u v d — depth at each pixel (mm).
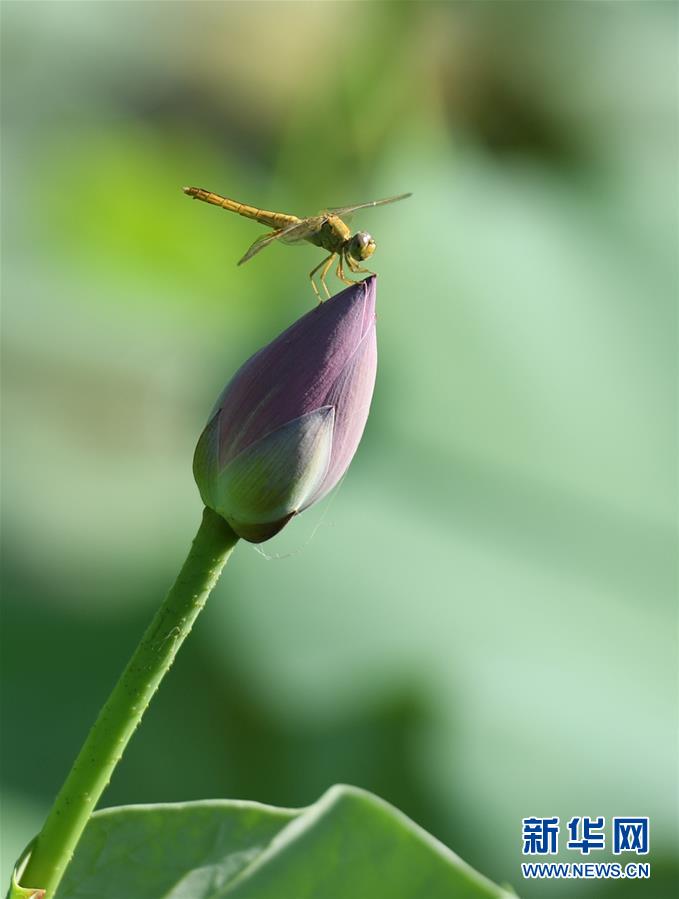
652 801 1009
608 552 1192
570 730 1047
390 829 662
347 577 1105
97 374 1310
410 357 1262
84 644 1062
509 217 1381
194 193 690
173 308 1379
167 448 1292
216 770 1006
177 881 655
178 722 1017
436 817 991
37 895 607
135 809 663
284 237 692
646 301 1373
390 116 1343
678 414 1311
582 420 1278
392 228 1329
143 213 1395
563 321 1325
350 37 1319
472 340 1284
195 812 663
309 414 621
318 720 1021
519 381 1276
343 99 1329
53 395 1294
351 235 690
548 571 1173
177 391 1329
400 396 1243
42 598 1082
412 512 1171
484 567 1149
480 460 1229
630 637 1133
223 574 1083
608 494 1245
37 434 1250
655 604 1176
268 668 1037
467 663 1070
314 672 1042
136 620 1092
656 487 1264
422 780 1007
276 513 619
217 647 1046
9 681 1016
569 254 1376
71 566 1121
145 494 1230
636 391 1315
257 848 662
